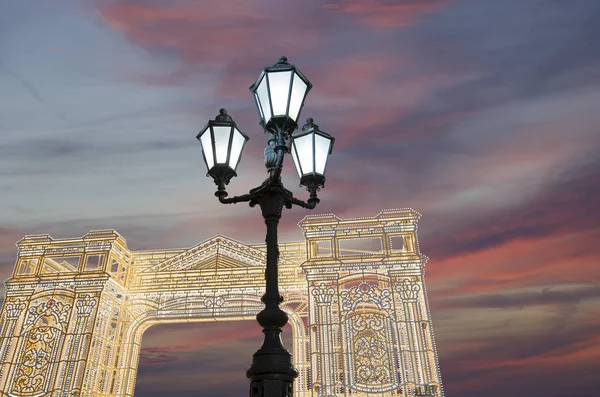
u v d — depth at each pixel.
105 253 23.25
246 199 7.17
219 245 24.98
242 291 23.42
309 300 20.86
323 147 7.55
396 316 19.97
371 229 22.20
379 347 19.62
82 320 21.39
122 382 22.39
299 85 6.94
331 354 19.48
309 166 7.38
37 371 20.53
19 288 22.53
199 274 24.09
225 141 7.22
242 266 24.17
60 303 22.16
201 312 23.38
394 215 22.28
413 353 19.02
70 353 20.58
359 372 19.19
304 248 24.25
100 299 21.95
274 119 6.64
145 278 24.55
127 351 23.17
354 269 21.30
